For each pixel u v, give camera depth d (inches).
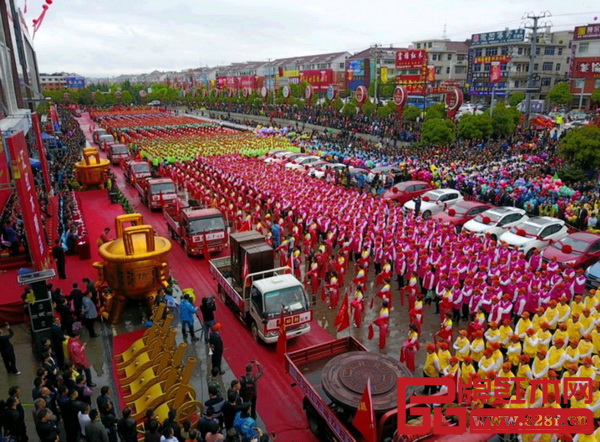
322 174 1339.8
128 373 497.4
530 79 2027.6
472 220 934.4
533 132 1900.8
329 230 885.8
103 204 1156.5
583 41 2773.1
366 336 595.2
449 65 3676.2
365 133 2332.7
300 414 453.1
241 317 623.8
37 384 392.8
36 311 533.6
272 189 1120.2
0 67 932.0
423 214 1043.3
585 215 922.7
